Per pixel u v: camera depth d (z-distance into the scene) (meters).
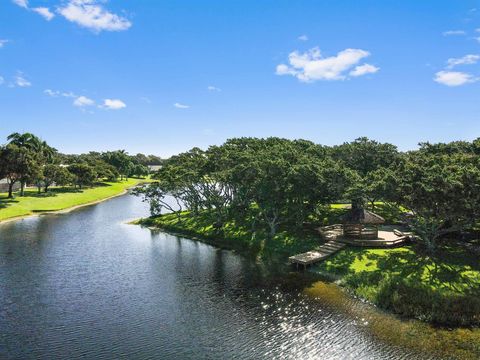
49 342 28.45
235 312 33.97
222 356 26.31
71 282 42.81
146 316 33.25
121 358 26.12
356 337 28.77
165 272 46.75
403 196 44.19
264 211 60.22
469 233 53.31
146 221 84.75
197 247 60.97
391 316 32.50
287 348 27.28
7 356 26.38
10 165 106.94
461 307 31.84
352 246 50.72
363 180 53.88
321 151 73.75
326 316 32.78
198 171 74.38
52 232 74.00
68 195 133.38
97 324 31.64
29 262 51.28
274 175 54.12
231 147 76.12
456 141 69.88
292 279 43.19
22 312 34.16
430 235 47.50
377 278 39.41
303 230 61.50
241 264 50.22
